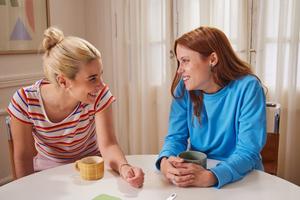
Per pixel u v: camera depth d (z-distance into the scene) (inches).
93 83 46.3
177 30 96.4
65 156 56.9
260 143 46.1
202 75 48.8
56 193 39.5
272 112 81.3
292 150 86.2
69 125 52.6
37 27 100.6
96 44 116.0
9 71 94.9
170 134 54.8
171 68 99.4
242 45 88.5
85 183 42.1
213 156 52.7
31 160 53.4
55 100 50.1
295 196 37.6
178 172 40.8
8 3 91.4
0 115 92.7
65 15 110.2
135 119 107.7
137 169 43.0
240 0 86.7
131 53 104.7
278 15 83.7
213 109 51.0
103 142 52.6
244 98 48.3
